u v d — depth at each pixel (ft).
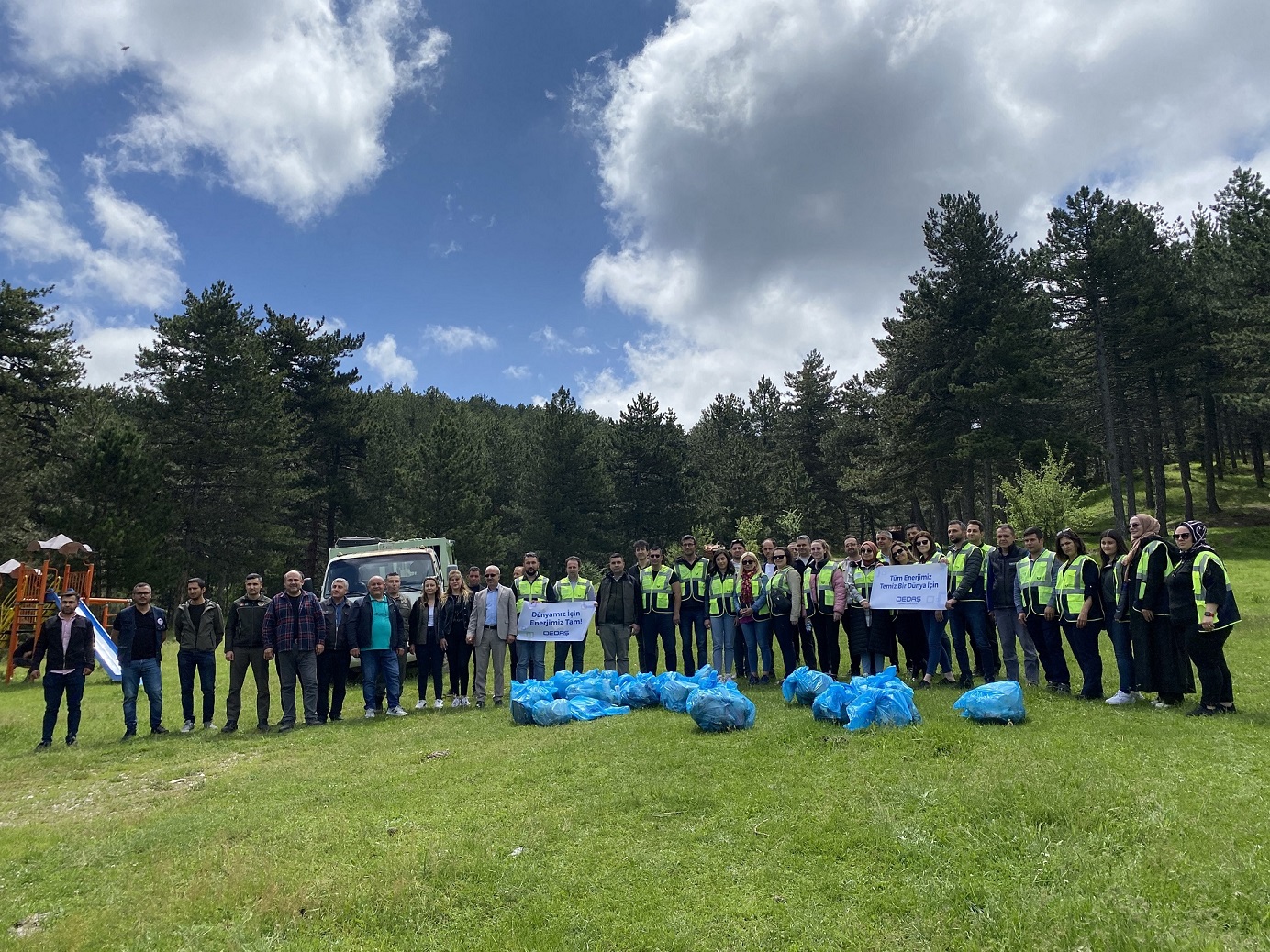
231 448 105.09
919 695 27.89
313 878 14.82
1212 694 23.44
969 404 111.65
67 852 17.80
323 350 135.64
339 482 139.23
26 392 98.89
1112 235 113.50
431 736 28.12
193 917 13.62
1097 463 170.60
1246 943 10.46
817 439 191.01
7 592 67.26
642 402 161.89
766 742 22.24
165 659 65.77
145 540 83.41
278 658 32.63
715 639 35.27
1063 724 22.56
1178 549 24.91
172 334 104.47
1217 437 156.97
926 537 33.22
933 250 119.34
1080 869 12.94
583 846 15.75
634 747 23.20
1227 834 13.74
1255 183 126.31
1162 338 117.19
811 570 33.96
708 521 147.74
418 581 49.73
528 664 36.22
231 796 21.79
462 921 12.94
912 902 12.53
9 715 38.50
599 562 146.51
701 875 14.11
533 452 152.15
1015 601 29.48
